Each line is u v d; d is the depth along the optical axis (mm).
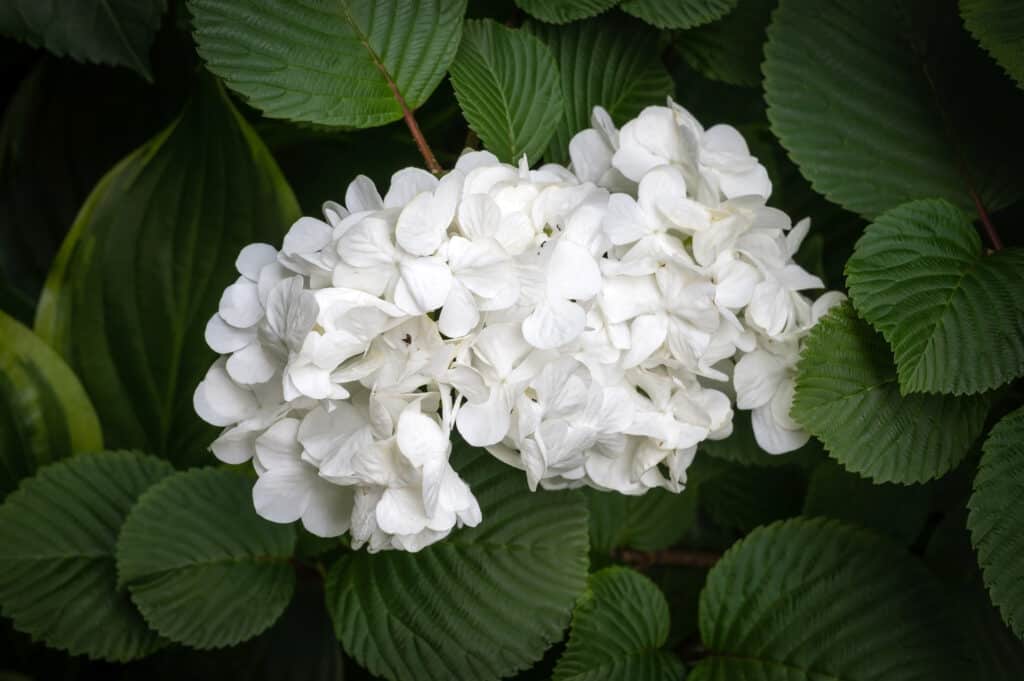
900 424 454
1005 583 445
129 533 482
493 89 468
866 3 477
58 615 491
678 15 477
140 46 498
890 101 476
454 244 415
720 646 487
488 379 420
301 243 424
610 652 482
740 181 440
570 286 419
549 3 475
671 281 431
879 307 441
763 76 495
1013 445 450
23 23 492
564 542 475
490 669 471
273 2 456
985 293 445
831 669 478
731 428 455
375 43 459
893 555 485
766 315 440
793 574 486
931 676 475
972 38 476
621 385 438
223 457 438
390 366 417
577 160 451
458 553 476
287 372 413
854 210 473
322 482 436
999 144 476
